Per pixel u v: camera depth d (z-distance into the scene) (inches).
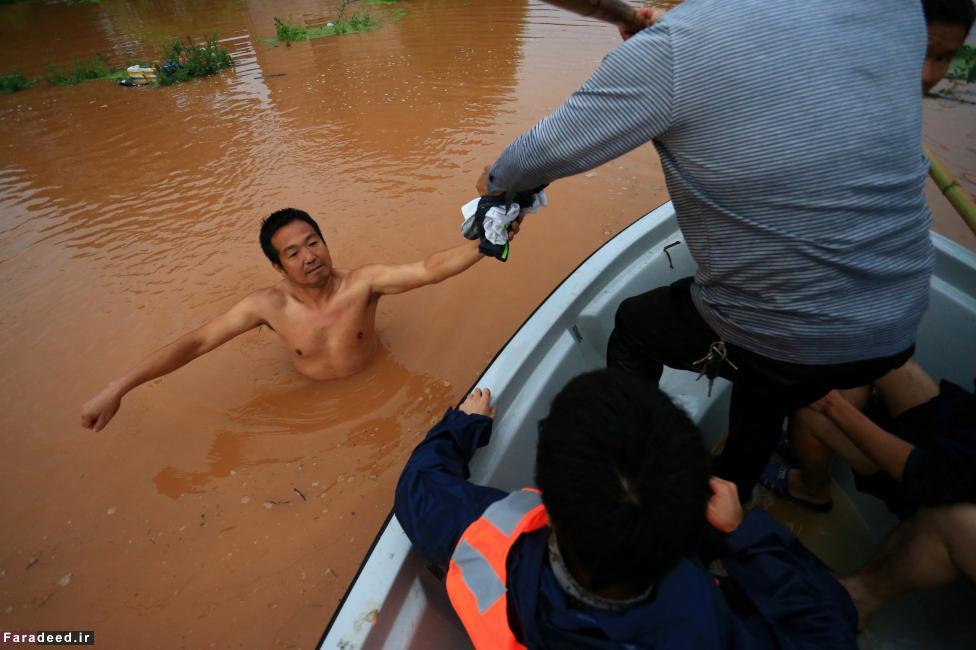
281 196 177.0
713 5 43.1
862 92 42.8
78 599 78.4
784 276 48.8
